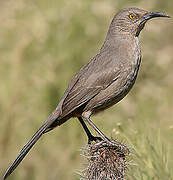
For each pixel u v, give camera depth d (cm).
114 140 921
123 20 1030
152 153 944
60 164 1313
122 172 830
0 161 1355
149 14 1037
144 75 1561
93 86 981
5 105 1392
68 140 1338
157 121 1245
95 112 1008
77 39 1502
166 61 1581
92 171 827
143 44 1623
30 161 1342
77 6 1539
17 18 1508
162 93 1456
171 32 1658
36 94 1402
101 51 1034
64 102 977
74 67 1469
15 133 1372
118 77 984
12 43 1471
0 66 1428
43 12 1520
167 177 927
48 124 959
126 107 1374
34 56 1460
